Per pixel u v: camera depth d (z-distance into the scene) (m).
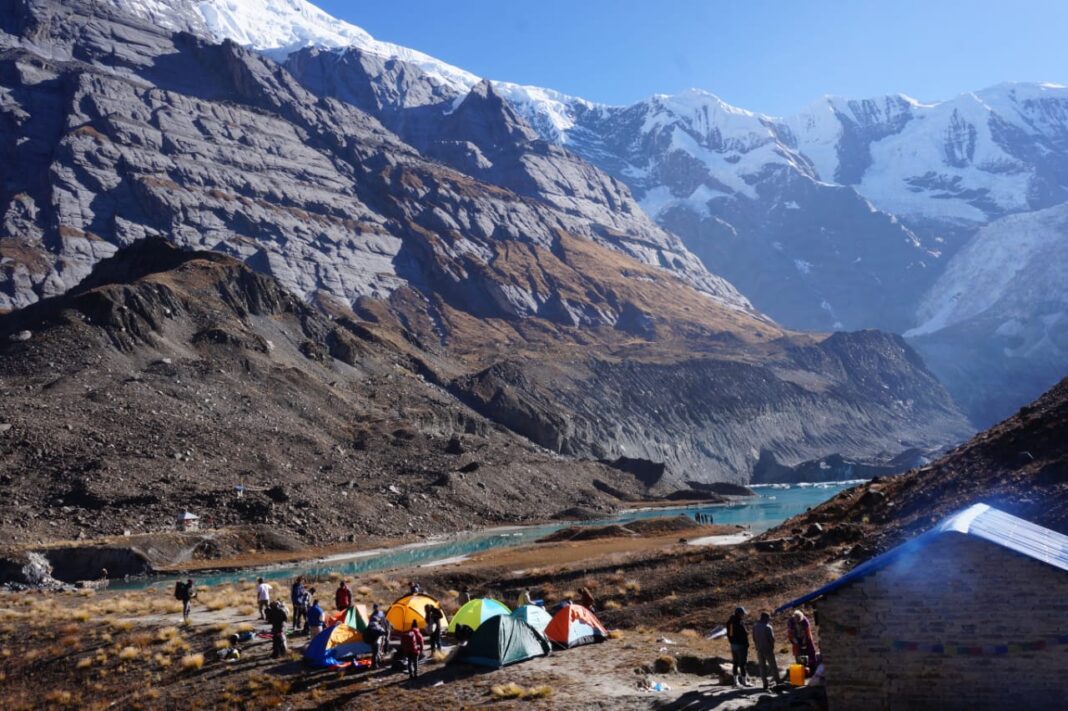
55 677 35.47
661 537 87.31
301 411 133.88
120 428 105.81
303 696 28.95
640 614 40.88
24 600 53.78
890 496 52.53
